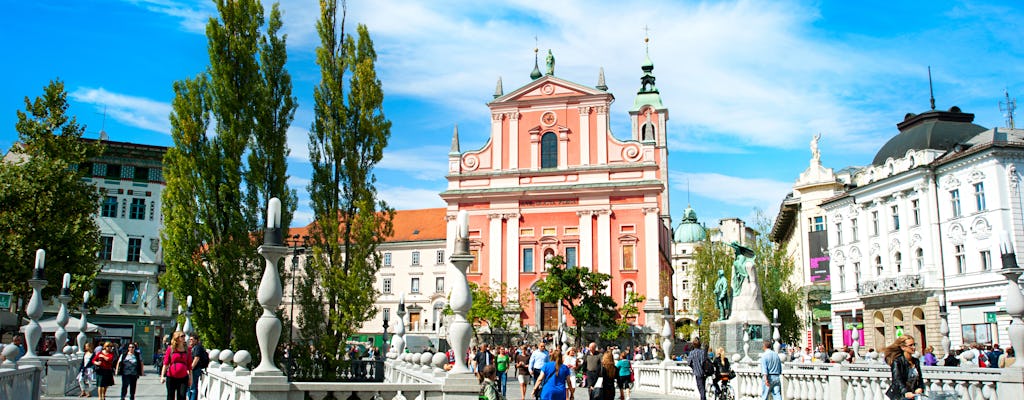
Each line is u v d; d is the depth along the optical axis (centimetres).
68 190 3169
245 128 2612
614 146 6088
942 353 4309
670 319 2984
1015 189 4022
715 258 5734
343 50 2711
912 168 4634
